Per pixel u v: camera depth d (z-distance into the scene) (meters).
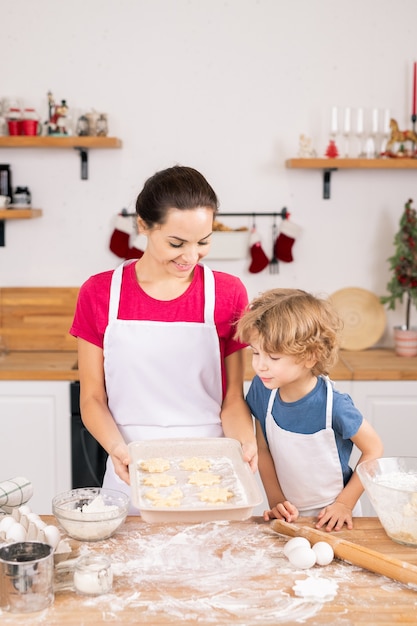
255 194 3.67
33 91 3.58
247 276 3.72
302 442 1.95
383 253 3.72
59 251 3.69
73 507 1.66
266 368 1.82
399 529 1.54
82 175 3.63
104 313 1.98
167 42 3.56
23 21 3.54
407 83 3.62
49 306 3.70
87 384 2.01
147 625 1.25
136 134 3.62
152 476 1.71
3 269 3.70
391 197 3.69
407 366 3.30
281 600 1.33
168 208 1.74
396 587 1.38
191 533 1.61
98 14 3.54
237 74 3.59
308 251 3.72
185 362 1.99
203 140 3.63
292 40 3.58
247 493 1.66
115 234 3.61
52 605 1.32
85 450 3.18
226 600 1.33
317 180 3.67
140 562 1.47
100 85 3.59
